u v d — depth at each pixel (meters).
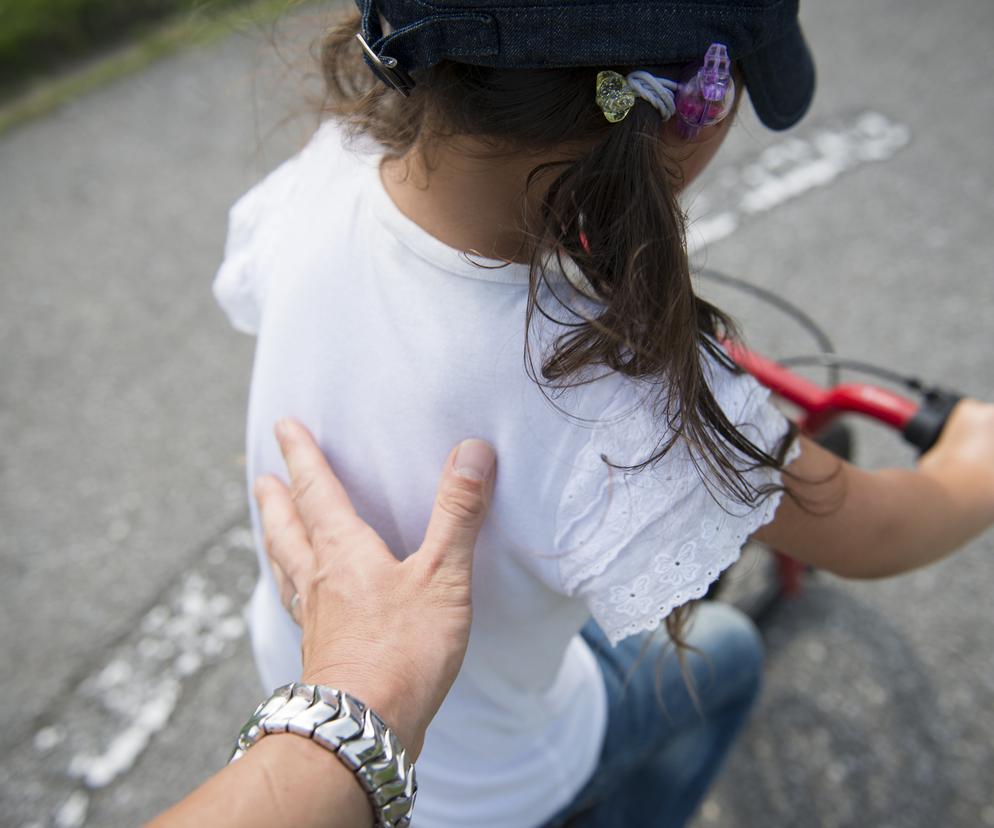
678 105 0.58
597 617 0.71
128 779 1.82
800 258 2.70
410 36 0.57
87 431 2.47
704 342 0.65
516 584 0.74
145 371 2.61
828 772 1.76
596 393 0.64
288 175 0.92
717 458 0.62
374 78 0.75
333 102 0.83
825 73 3.33
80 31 3.75
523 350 0.66
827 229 2.78
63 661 2.00
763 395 0.68
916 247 2.70
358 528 0.73
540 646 0.83
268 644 1.02
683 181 0.69
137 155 3.29
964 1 3.58
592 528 0.67
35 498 2.33
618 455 0.64
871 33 3.48
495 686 0.86
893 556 0.82
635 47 0.54
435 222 0.68
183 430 2.45
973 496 0.93
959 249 2.68
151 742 1.86
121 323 2.75
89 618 2.07
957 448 1.02
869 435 2.24
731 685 1.23
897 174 2.92
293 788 0.55
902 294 2.58
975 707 1.82
